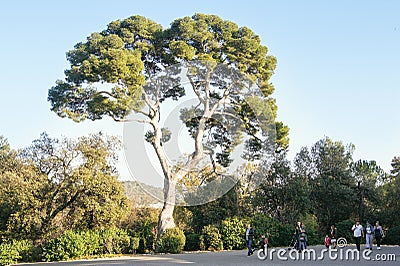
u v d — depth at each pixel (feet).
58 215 83.25
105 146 88.02
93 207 79.87
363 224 126.82
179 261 62.75
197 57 91.09
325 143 138.00
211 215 101.19
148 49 94.27
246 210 106.52
